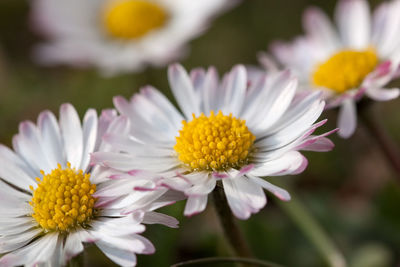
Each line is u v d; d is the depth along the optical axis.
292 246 0.17
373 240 0.17
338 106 0.16
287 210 0.16
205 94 0.15
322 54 0.17
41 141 0.15
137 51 0.20
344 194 0.19
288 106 0.14
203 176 0.14
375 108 0.16
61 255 0.14
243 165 0.14
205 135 0.14
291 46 0.18
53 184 0.14
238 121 0.15
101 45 0.20
